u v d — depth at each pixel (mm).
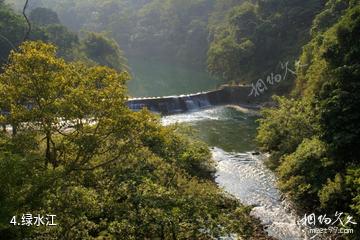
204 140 41594
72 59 69188
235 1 113125
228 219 16062
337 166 23859
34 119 13352
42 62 13531
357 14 29516
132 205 15141
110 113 13875
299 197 25391
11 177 11477
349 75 25578
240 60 66812
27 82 13422
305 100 35375
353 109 23891
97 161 15664
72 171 14414
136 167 19297
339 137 23438
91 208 14008
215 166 32281
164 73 99562
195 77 93188
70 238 13781
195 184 21484
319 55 37219
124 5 154500
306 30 62625
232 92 60844
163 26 130375
